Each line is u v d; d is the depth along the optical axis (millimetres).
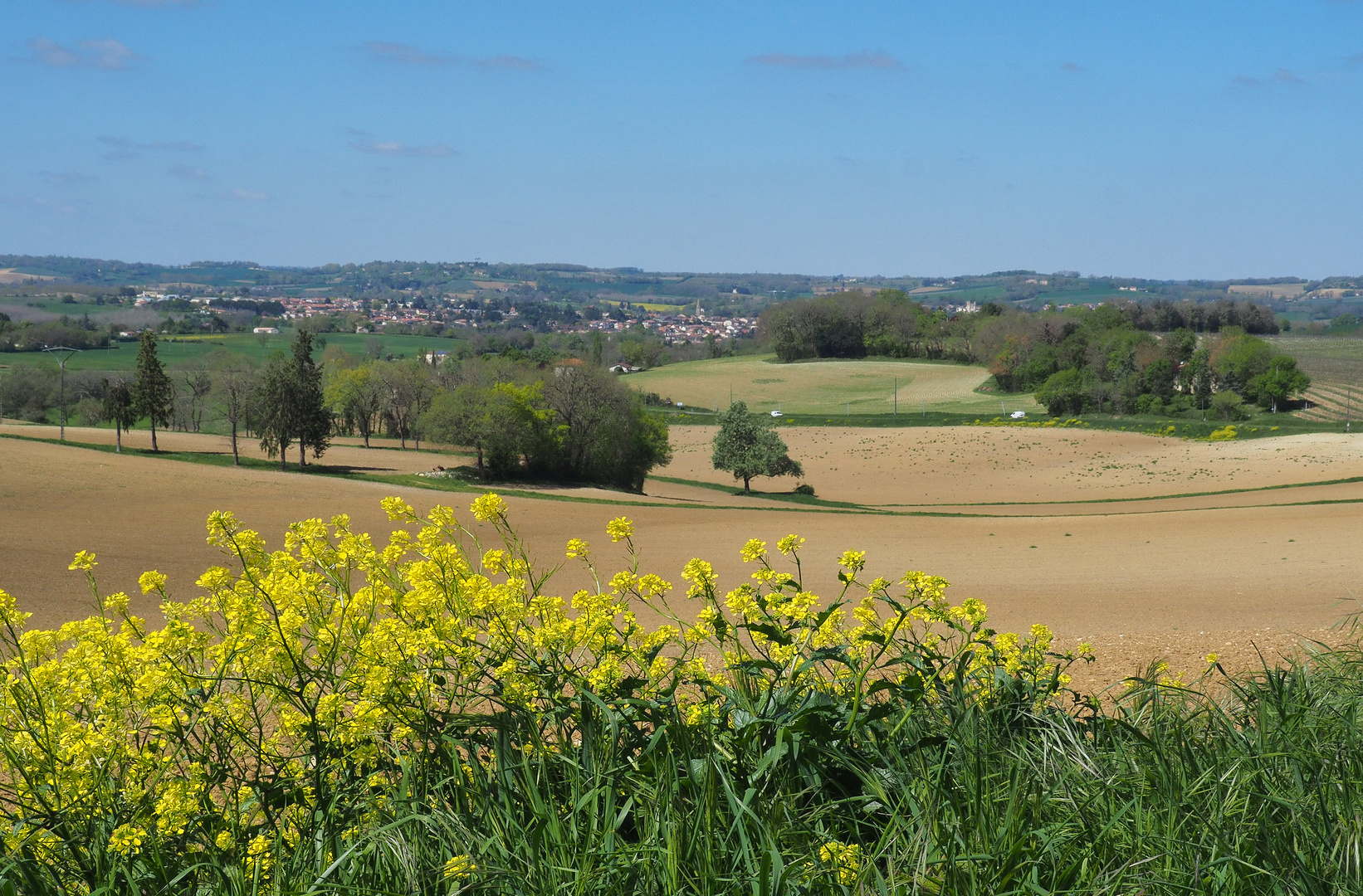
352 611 3562
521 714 3434
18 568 26094
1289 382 116875
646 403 142875
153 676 3225
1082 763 3504
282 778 3256
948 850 2799
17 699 3180
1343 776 3387
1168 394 119688
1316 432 94188
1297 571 24031
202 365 111938
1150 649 10695
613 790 3164
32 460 55781
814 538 37844
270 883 2877
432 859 2953
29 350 163375
